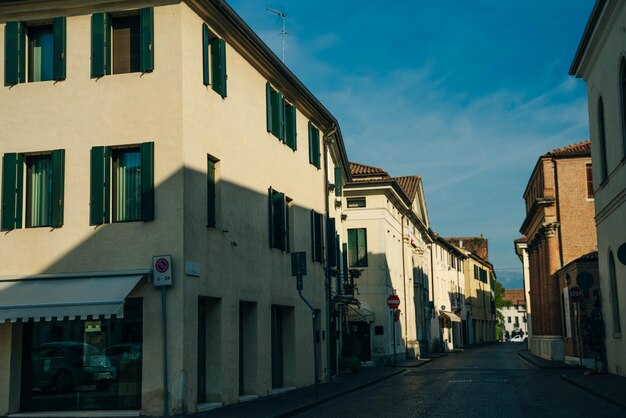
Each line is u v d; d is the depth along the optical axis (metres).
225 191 19.00
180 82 16.73
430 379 27.91
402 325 49.38
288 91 24.75
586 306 34.84
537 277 52.28
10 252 16.88
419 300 57.91
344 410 17.08
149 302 16.16
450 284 82.75
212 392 18.22
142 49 16.88
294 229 25.11
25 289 16.17
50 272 16.66
